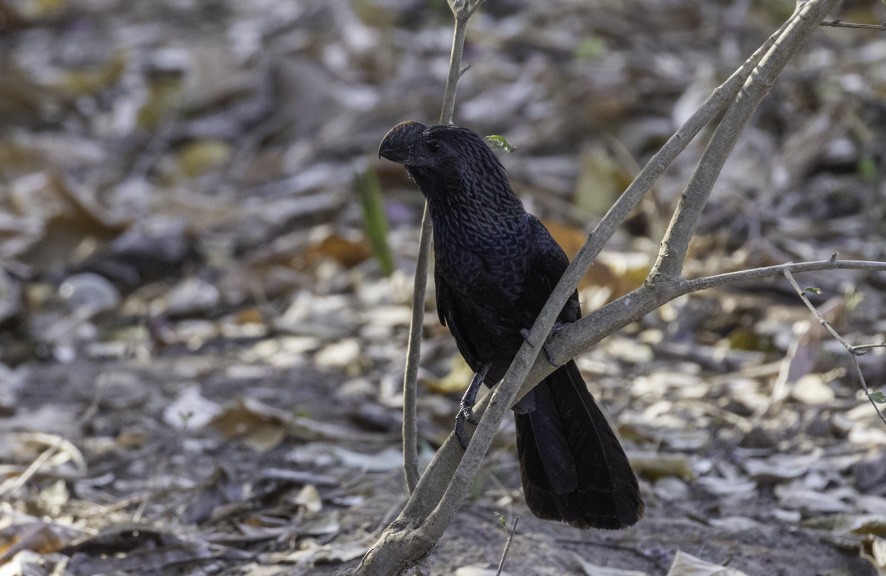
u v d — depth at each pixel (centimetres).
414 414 625
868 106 1305
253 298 1211
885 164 1202
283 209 1380
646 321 1055
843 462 791
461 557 680
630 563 690
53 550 702
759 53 538
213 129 1611
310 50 1684
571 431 611
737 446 831
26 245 1298
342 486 799
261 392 970
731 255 1154
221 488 781
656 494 779
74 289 1210
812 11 520
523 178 1341
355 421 905
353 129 1530
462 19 593
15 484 789
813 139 1286
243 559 703
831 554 691
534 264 630
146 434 882
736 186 1244
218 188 1488
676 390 927
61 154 1574
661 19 1688
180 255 1316
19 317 1162
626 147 1382
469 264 625
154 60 1864
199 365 1043
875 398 508
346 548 697
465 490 520
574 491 612
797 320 1008
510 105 1498
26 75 1755
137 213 1418
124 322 1184
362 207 1112
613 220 528
